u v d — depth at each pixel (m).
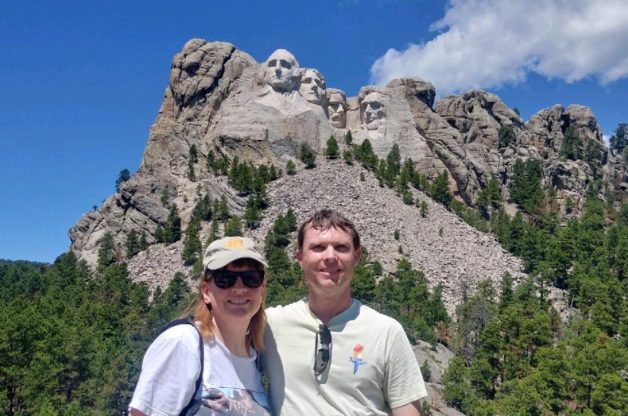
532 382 80.00
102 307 114.06
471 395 83.75
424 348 101.69
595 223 178.12
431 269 145.00
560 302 130.00
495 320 105.31
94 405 81.25
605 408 75.06
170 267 155.75
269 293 108.38
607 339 98.00
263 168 184.00
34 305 108.94
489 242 167.25
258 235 155.12
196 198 179.50
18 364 78.69
